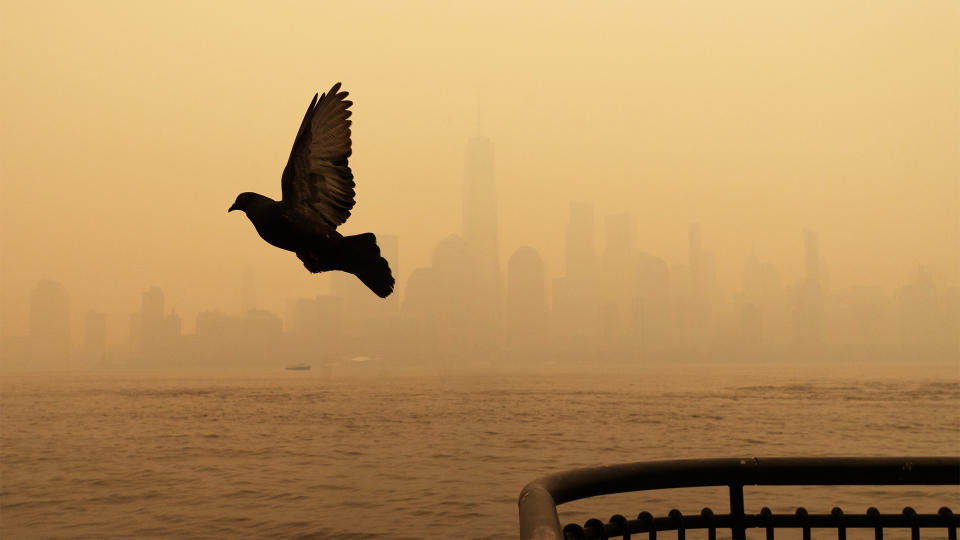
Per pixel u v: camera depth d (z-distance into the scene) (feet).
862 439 160.45
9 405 315.99
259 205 8.70
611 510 73.92
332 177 8.80
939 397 353.92
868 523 8.75
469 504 82.79
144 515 77.66
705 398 354.54
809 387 482.28
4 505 83.56
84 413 263.90
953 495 82.64
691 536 54.44
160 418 237.25
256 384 609.83
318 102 9.02
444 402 330.95
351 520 74.43
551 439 163.22
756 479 8.63
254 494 90.33
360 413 258.57
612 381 635.25
